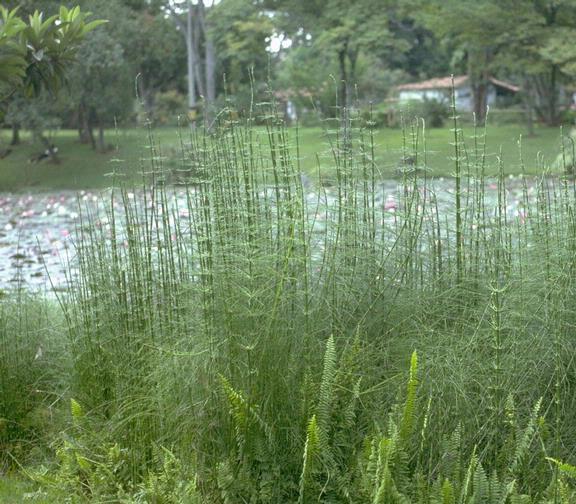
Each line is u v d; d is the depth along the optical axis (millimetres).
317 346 4227
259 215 4645
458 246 4695
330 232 4660
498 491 3588
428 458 3916
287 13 34844
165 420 4254
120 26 35094
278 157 4945
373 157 4875
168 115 41906
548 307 4176
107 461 4254
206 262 4328
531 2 32188
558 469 3674
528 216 4738
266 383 4008
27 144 37375
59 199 23547
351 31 32719
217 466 3959
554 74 38906
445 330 4301
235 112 4859
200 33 44188
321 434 3801
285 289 4285
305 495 3777
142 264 4859
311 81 35000
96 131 41500
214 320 4156
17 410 5027
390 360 4258
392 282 4562
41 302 5949
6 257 11883
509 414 3828
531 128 35938
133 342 4660
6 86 6270
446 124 41344
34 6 26562
